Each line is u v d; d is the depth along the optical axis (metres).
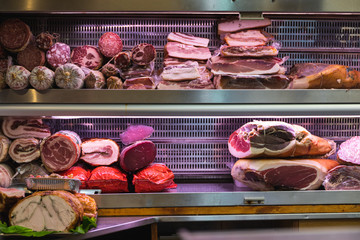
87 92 2.06
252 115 2.15
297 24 2.50
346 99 2.15
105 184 2.12
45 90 2.05
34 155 2.14
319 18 2.50
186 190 2.22
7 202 1.82
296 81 2.19
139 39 2.46
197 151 2.51
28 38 2.15
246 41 2.27
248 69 2.19
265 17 2.39
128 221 1.98
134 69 2.21
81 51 2.28
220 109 2.10
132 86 2.16
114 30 2.44
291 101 2.13
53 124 2.41
